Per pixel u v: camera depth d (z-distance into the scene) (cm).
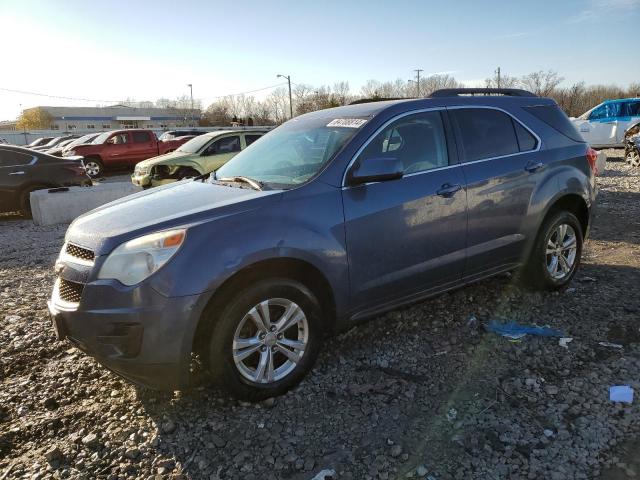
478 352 372
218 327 298
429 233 376
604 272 532
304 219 322
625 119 1859
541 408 301
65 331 305
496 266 429
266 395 318
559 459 258
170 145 2159
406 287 374
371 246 348
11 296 543
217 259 290
